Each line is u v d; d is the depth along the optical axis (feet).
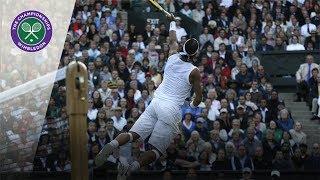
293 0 129.49
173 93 50.75
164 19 126.93
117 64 104.37
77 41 111.14
